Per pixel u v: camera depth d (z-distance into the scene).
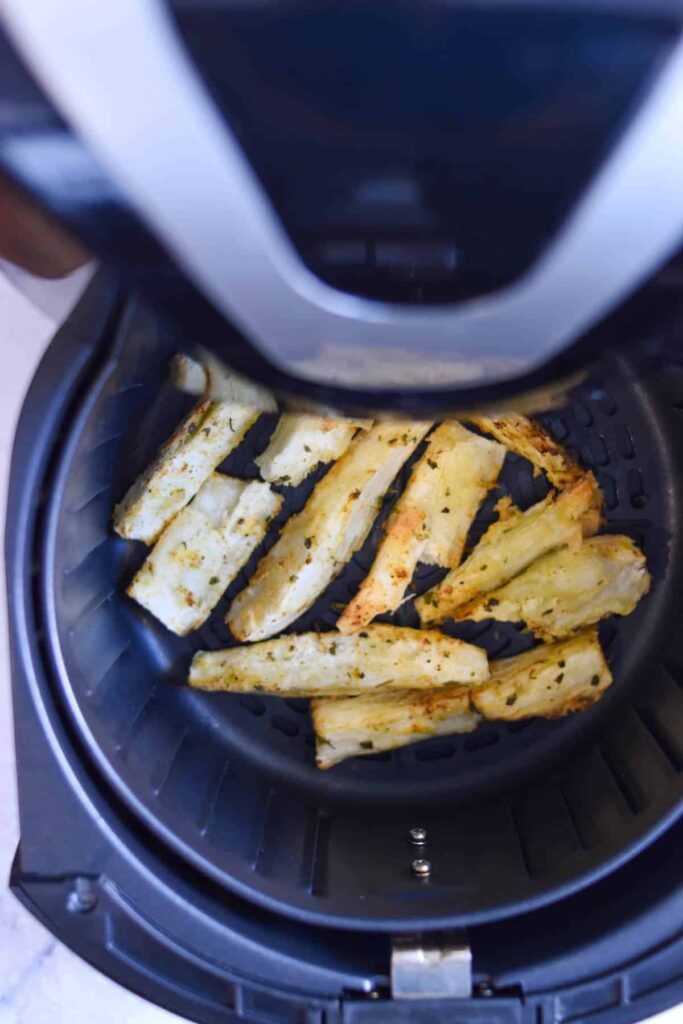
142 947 0.28
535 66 0.14
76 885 0.27
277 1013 0.29
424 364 0.20
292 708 0.37
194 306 0.19
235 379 0.23
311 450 0.34
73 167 0.16
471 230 0.17
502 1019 0.28
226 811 0.32
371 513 0.35
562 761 0.35
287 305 0.18
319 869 0.31
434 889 0.30
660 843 0.29
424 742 0.36
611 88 0.14
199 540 0.34
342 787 0.36
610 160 0.15
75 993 0.34
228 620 0.35
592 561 0.34
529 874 0.29
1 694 0.38
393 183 0.16
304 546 0.34
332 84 0.15
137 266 0.18
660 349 0.21
